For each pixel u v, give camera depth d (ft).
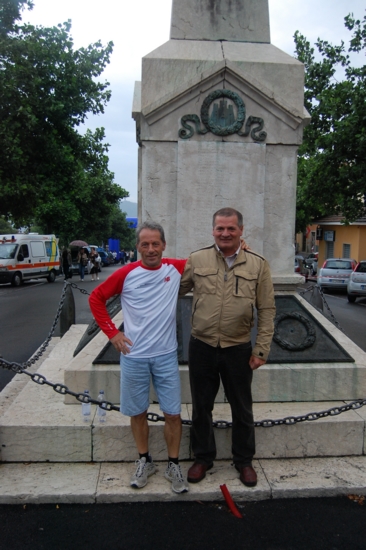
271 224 15.26
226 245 9.95
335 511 10.07
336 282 66.95
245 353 10.23
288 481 10.69
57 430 11.35
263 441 11.65
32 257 75.51
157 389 10.39
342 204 51.85
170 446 10.50
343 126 46.68
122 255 196.24
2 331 32.37
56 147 60.03
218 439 11.64
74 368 12.84
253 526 9.58
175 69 14.99
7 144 50.49
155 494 10.27
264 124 14.90
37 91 56.49
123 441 11.45
